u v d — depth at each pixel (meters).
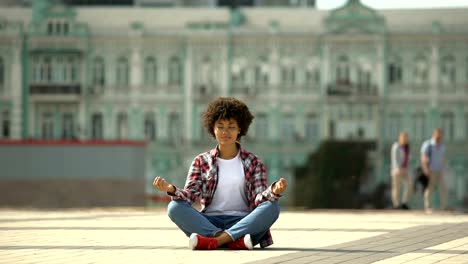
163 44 97.81
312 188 89.56
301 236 17.39
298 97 97.00
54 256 13.29
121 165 57.00
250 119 14.22
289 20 99.00
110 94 97.81
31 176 56.56
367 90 96.12
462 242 15.67
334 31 96.31
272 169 96.75
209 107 14.17
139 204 57.78
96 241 16.06
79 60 97.69
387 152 95.12
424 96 96.00
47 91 97.31
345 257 12.91
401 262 12.27
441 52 96.00
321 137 96.62
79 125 97.50
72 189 56.66
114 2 111.88
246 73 97.25
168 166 97.25
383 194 89.75
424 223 21.89
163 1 109.69
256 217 13.76
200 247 13.84
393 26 96.75
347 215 27.11
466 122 95.62
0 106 97.38
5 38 97.31
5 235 17.61
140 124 97.62
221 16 100.75
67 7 98.38
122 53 97.88
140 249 14.33
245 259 12.58
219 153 14.25
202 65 97.50
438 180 34.34
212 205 14.22
